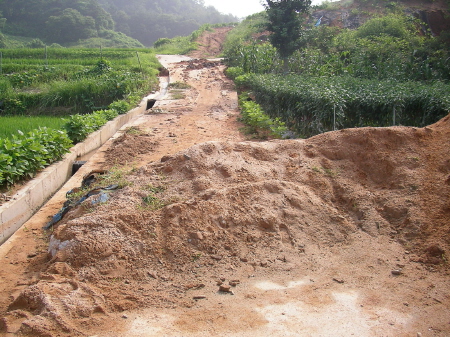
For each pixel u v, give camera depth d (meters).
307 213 5.67
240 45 29.56
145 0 102.12
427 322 3.82
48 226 6.09
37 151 8.56
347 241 5.34
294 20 23.25
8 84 20.92
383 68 19.69
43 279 4.37
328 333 3.67
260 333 3.67
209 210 5.33
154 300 4.22
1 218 6.64
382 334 3.66
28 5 72.56
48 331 3.63
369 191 6.15
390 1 36.91
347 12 37.44
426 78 18.91
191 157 6.34
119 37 75.38
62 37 69.12
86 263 4.62
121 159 9.60
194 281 4.55
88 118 12.68
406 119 10.45
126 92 19.89
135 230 5.07
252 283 4.51
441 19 33.47
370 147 6.70
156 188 5.87
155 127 13.00
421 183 5.96
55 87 20.25
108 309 4.05
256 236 5.21
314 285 4.46
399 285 4.43
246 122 13.48
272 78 17.28
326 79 15.45
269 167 6.50
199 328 3.76
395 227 5.52
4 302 4.19
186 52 38.72
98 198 5.75
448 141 6.59
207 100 18.52
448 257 4.80
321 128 10.56
